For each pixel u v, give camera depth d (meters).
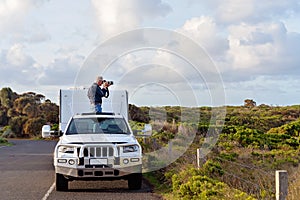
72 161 12.09
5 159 22.98
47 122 66.56
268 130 31.06
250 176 13.35
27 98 74.62
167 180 13.60
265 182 12.02
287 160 17.38
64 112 17.83
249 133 24.78
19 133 65.25
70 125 13.66
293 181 11.70
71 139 12.50
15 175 16.25
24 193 12.37
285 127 29.92
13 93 77.75
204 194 10.33
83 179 12.19
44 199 11.44
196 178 11.63
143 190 12.67
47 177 15.66
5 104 76.19
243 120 33.06
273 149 22.23
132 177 12.62
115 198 11.50
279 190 8.04
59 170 12.21
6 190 12.90
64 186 12.52
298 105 41.91
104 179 12.26
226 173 13.16
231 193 10.57
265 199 10.59
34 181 14.66
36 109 73.94
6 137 64.12
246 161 17.34
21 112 74.19
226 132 25.27
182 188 11.10
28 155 25.80
